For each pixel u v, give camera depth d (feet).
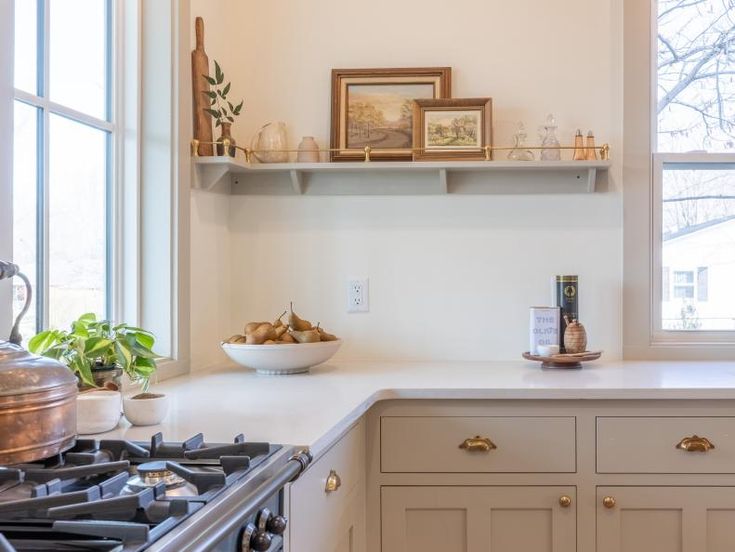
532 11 8.26
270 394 5.96
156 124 6.91
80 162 6.13
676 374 7.07
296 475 3.82
